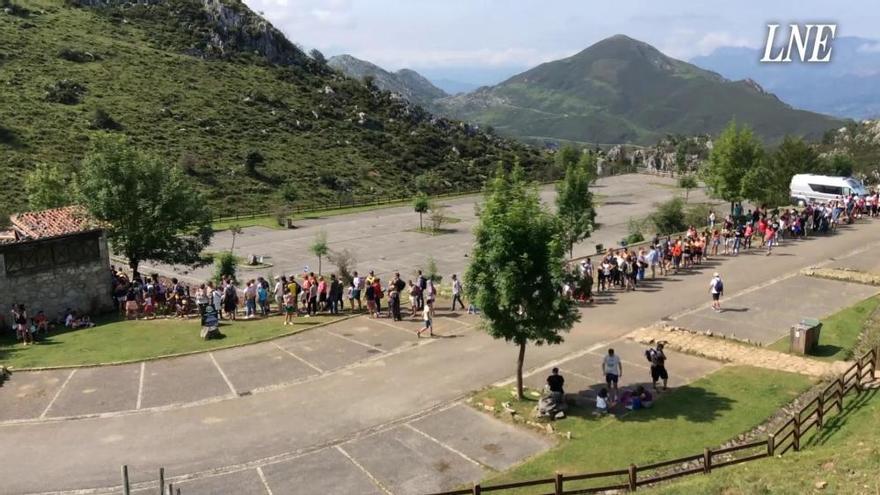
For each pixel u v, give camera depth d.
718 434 16.03
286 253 44.06
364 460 15.52
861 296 27.55
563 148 88.44
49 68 76.75
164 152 67.62
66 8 99.50
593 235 49.28
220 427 17.22
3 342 23.95
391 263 40.94
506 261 17.48
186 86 86.12
